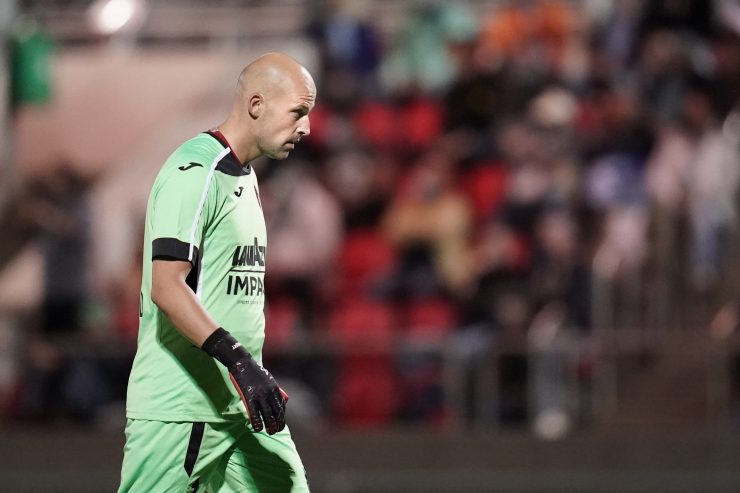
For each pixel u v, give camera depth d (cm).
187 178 1653
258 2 5550
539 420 3594
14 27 4825
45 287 3978
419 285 3891
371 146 4362
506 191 4006
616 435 3484
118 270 4497
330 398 3681
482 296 3725
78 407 3734
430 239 3962
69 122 5031
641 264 3828
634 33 4409
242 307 1717
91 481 3544
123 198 4862
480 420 3619
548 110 4141
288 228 4041
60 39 5434
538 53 4503
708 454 3456
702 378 3612
